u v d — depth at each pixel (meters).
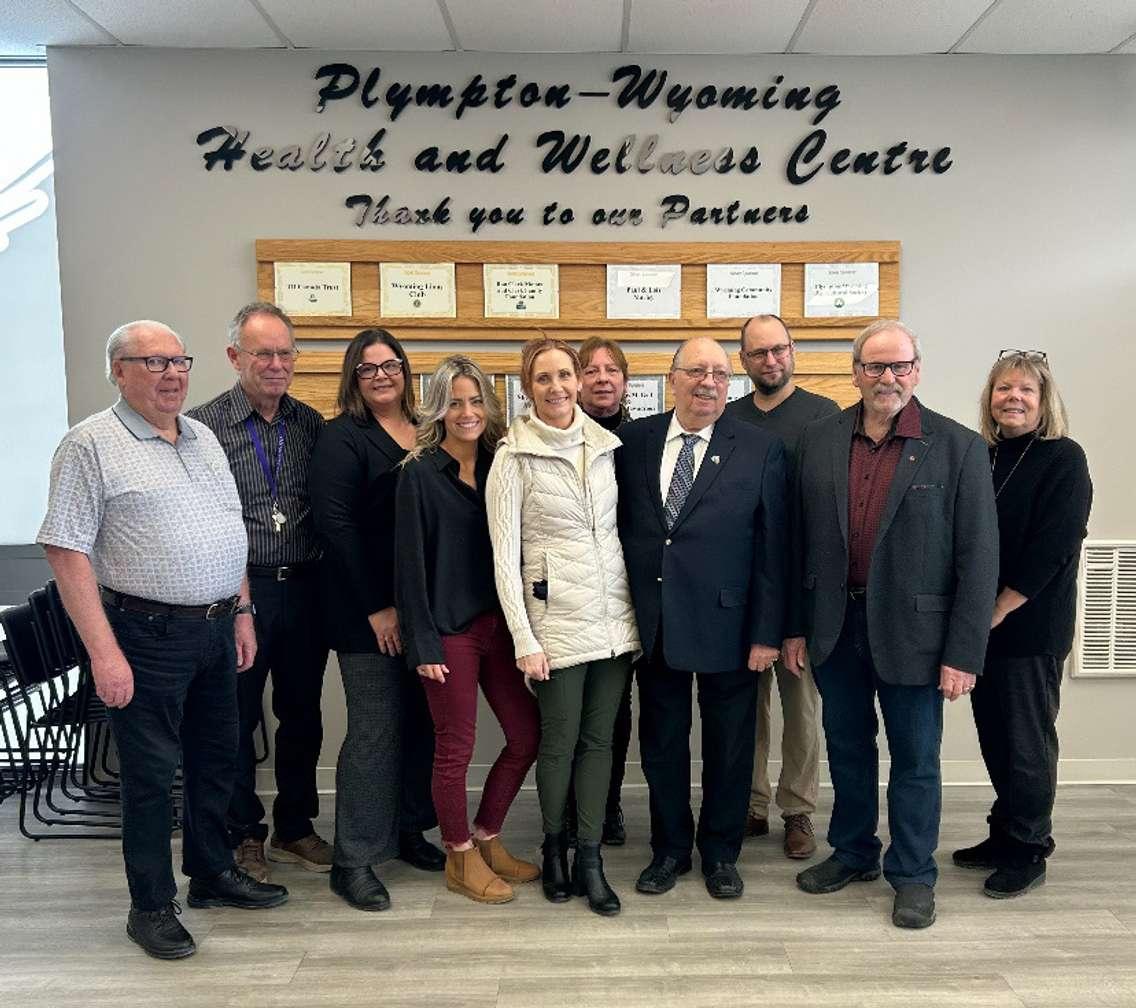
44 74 3.26
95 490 2.02
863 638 2.34
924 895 2.33
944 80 3.19
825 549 2.34
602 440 2.36
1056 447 2.39
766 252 3.20
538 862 2.70
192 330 3.18
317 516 2.41
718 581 2.33
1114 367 3.29
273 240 3.14
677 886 2.52
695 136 3.19
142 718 2.13
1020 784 2.45
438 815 2.46
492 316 3.20
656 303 3.21
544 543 2.32
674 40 3.04
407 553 2.29
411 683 2.60
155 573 2.07
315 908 2.43
